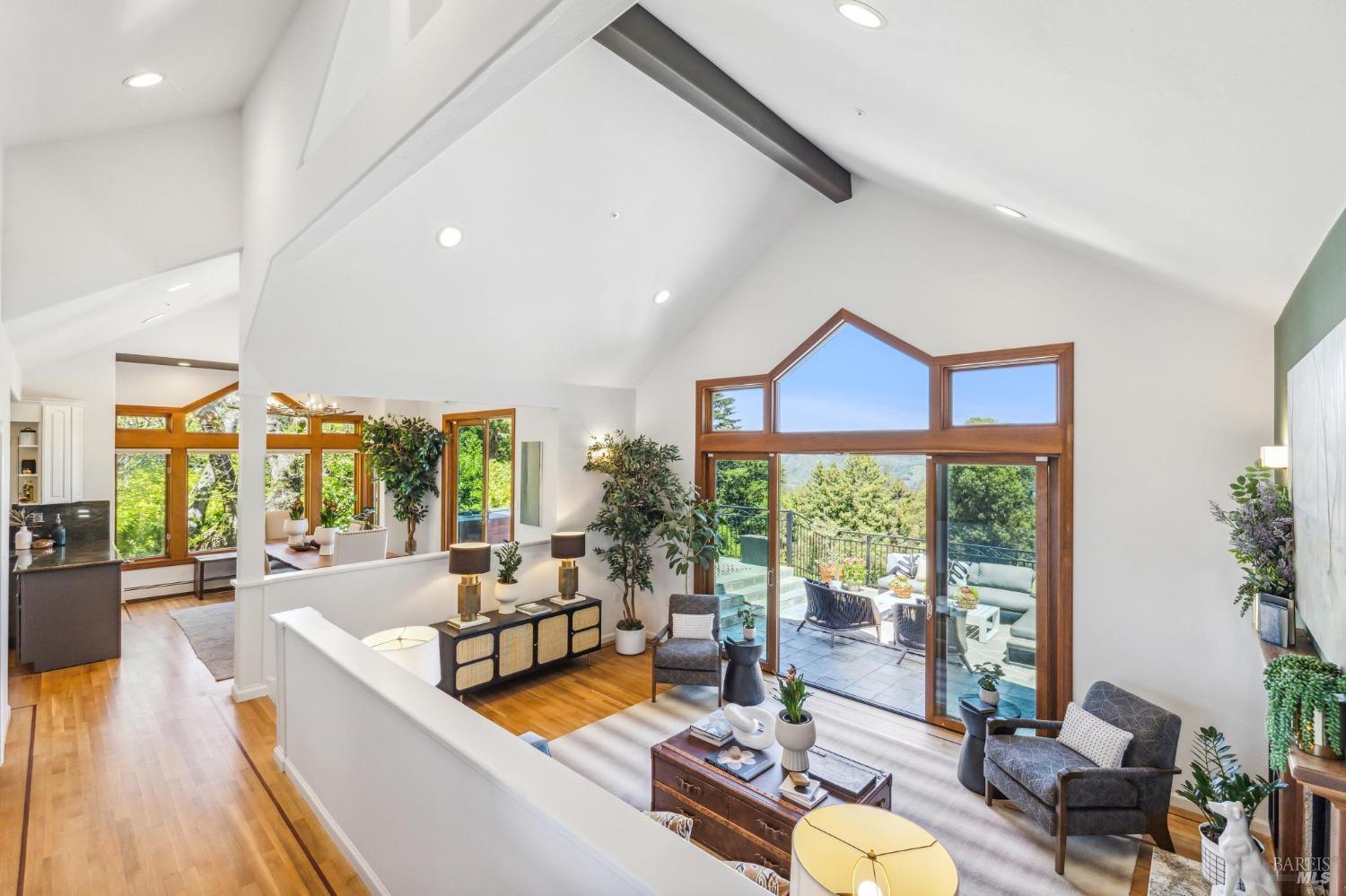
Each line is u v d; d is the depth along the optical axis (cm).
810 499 566
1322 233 207
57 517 645
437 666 346
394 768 249
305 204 285
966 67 184
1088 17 127
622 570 638
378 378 501
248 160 411
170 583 795
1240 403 367
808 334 554
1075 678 423
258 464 471
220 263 475
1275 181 174
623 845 153
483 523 806
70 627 538
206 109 405
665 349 652
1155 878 313
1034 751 363
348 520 954
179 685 498
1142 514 398
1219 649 373
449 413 858
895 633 518
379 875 263
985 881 317
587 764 421
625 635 636
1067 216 315
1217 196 203
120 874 279
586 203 433
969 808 380
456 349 519
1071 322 423
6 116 307
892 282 505
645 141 410
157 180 407
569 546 591
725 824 323
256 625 473
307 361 470
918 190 432
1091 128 188
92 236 386
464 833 207
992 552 468
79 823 316
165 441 795
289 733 358
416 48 193
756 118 390
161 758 383
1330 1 92
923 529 500
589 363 617
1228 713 370
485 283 464
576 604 595
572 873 162
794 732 324
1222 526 371
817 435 551
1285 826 278
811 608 568
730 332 609
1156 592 393
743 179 482
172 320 739
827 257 543
